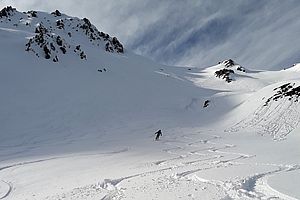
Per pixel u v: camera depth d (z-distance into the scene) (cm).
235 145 3091
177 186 1382
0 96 5212
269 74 14075
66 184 1780
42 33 8469
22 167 2444
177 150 2970
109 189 1520
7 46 7738
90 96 6125
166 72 11869
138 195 1309
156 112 5972
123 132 4397
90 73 7662
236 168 1673
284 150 2517
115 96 6481
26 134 4112
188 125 5062
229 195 1216
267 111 4775
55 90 6000
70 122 4778
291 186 1249
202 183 1411
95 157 2736
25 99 5350
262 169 1614
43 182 1922
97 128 4616
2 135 4012
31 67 6819
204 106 6444
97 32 14362
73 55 8581
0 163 2667
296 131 3888
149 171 1864
